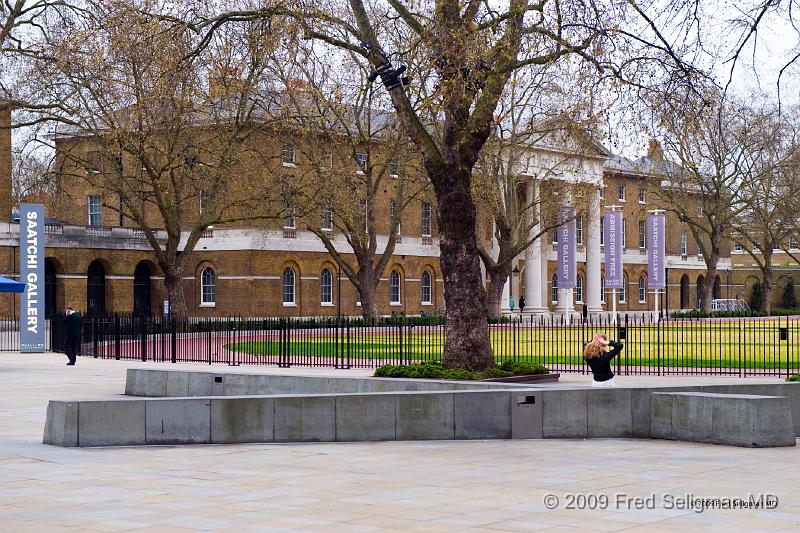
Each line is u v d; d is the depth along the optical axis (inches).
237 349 1744.6
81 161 2148.1
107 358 1684.3
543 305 3651.6
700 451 688.4
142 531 419.5
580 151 2420.0
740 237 3924.7
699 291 4650.6
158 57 1104.8
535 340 1948.8
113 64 1784.0
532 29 989.2
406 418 749.9
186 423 720.3
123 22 1401.3
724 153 3289.9
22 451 672.4
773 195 3383.4
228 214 2898.6
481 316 1043.3
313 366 1437.0
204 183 2284.7
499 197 2559.1
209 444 722.2
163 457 651.5
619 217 2706.7
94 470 591.2
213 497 499.2
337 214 2347.4
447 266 1043.3
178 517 448.5
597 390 773.3
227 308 2913.4
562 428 770.2
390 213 3282.5
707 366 1362.0
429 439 751.1
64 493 510.9
